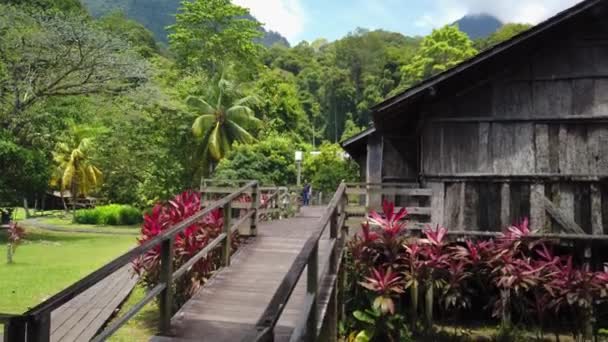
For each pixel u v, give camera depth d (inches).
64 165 1550.2
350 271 311.3
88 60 807.7
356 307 305.4
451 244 350.3
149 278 294.8
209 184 874.8
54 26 781.9
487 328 330.0
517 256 333.7
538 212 343.3
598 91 344.2
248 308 227.8
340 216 299.1
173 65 1680.6
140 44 1962.4
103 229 1025.5
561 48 350.0
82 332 265.6
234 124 1160.8
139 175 1157.7
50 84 826.8
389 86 2511.1
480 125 356.8
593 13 335.9
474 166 354.9
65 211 1641.2
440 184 358.3
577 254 341.1
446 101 362.6
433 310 332.8
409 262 310.2
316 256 185.9
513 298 319.3
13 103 834.8
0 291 373.7
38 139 873.5
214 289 250.2
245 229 356.8
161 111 1070.4
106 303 330.3
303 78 2679.6
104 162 1157.7
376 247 314.8
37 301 344.5
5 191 786.8
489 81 357.1
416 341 301.3
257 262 295.0
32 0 1005.8
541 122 348.8
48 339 112.6
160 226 299.0
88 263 518.3
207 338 194.7
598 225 334.6
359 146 565.6
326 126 2583.7
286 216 640.4
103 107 912.3
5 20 772.6
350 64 2861.7
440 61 2100.1
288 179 1107.3
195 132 1088.8
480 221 350.3
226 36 1641.2
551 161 344.8
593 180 338.0
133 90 882.8
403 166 479.2
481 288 331.6
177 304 282.7
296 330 158.1
